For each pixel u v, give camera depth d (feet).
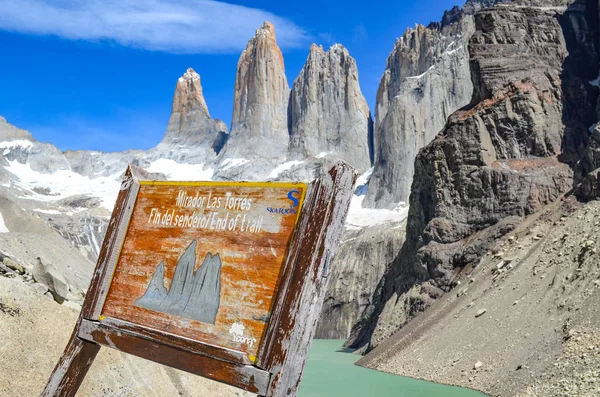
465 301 155.94
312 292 16.75
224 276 18.67
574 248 129.49
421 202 219.82
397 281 217.97
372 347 194.70
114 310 21.02
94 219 529.04
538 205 186.91
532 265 141.90
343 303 360.48
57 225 495.00
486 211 194.90
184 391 52.95
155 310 19.88
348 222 494.18
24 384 36.19
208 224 19.75
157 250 20.71
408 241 225.97
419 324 168.66
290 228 17.88
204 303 18.78
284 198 18.26
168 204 21.08
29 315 41.32
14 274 50.47
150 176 23.02
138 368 49.03
